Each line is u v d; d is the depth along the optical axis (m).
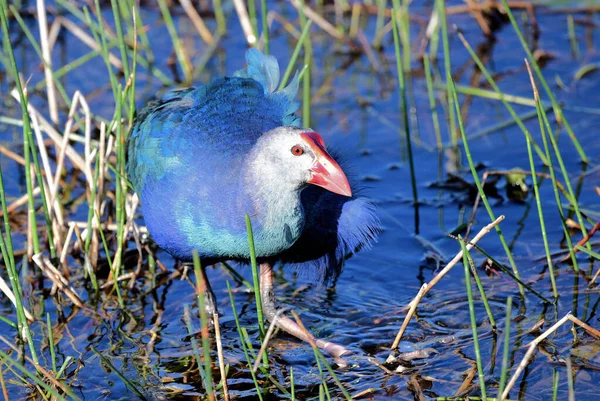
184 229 8.75
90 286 10.39
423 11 17.03
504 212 11.39
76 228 10.36
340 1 16.47
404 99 11.22
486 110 13.92
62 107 14.20
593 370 7.99
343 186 8.19
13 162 12.98
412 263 10.55
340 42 16.12
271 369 8.59
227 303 9.98
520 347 8.48
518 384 7.93
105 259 10.84
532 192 11.73
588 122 13.09
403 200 11.91
